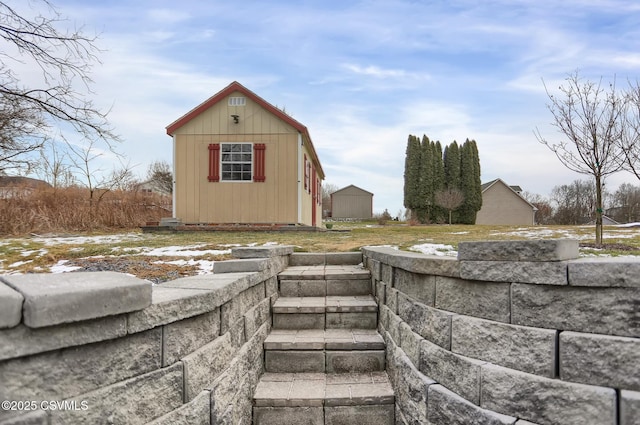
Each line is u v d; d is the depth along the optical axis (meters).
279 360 3.43
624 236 8.72
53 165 13.93
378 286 3.84
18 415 1.13
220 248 6.64
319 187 19.36
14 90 7.22
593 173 6.80
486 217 35.31
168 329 1.72
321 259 5.19
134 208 14.00
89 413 1.34
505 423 1.86
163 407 1.67
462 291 2.16
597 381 1.70
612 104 6.59
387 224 24.06
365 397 2.90
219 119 12.27
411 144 26.27
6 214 10.91
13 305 1.12
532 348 1.85
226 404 2.26
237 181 12.22
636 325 1.65
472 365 2.02
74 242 8.24
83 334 1.31
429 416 2.26
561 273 1.79
